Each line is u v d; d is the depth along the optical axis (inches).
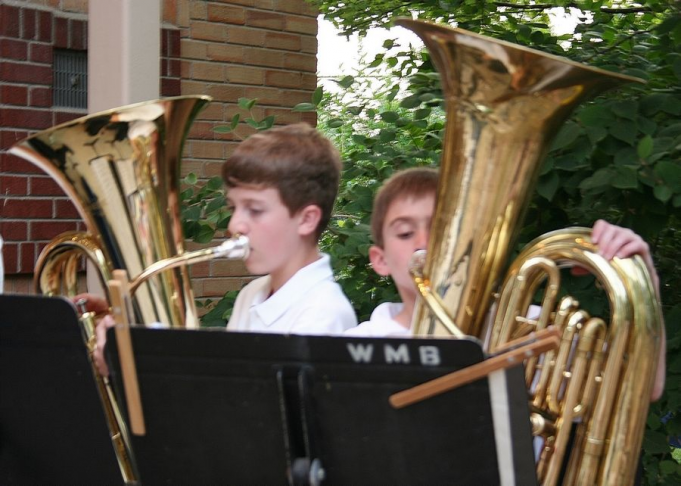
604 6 154.3
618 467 77.2
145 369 74.8
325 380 71.2
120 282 74.7
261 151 96.0
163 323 93.2
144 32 136.6
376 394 70.5
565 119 80.6
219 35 203.8
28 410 83.4
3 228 177.9
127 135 91.9
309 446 71.6
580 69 76.0
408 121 136.9
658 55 128.3
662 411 123.6
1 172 177.6
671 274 126.3
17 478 86.0
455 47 78.7
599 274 78.3
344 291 132.3
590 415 78.8
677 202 107.0
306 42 216.7
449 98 81.7
